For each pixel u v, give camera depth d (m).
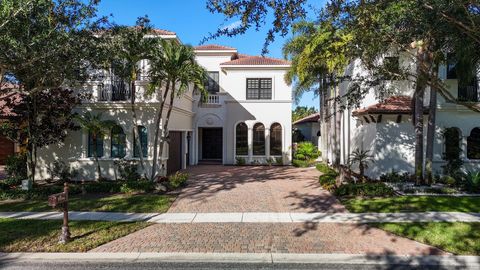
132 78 14.81
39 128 16.08
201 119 27.34
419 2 7.43
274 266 7.07
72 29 11.55
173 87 15.96
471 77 15.19
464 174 16.31
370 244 8.14
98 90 18.02
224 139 27.27
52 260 7.37
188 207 12.09
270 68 26.62
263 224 9.94
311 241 8.39
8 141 26.22
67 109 16.25
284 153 26.59
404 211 11.14
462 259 7.25
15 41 9.90
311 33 14.82
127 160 17.69
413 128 17.52
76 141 18.20
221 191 15.06
